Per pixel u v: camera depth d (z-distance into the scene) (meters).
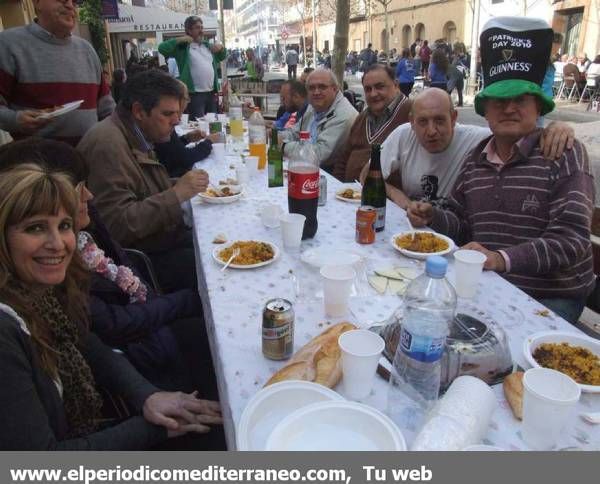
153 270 2.46
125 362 1.48
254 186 2.87
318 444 0.81
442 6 25.95
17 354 1.00
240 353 1.20
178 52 6.70
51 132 3.32
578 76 13.30
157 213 2.30
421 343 0.97
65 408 1.27
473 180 2.12
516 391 0.99
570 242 1.70
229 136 4.66
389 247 1.89
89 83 3.44
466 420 0.82
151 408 1.32
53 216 1.08
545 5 18.33
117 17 11.50
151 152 2.71
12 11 5.71
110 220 2.31
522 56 1.83
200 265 1.81
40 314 1.18
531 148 1.95
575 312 1.92
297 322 1.33
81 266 1.38
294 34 48.44
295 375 1.04
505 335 1.14
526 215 1.95
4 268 1.08
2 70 3.08
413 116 2.58
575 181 1.82
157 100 2.44
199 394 1.75
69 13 3.12
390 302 1.45
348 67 30.94
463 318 1.16
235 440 0.96
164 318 1.78
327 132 3.89
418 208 2.10
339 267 1.38
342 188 2.78
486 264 1.66
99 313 1.62
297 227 1.79
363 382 1.01
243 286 1.55
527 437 0.89
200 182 2.39
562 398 0.86
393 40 31.34
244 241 1.86
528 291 1.91
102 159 2.33
